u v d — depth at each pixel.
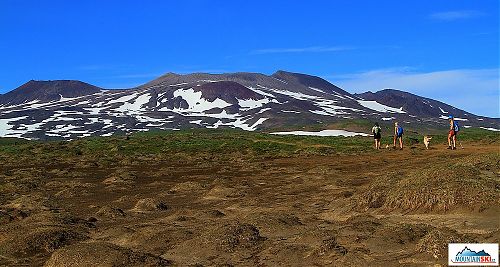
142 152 54.47
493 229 11.91
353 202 16.84
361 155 38.53
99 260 11.69
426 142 38.88
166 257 12.45
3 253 13.69
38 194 25.12
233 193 22.53
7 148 62.91
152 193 24.77
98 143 63.38
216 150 53.03
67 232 15.06
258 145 54.72
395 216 14.62
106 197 24.31
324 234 12.66
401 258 10.35
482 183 14.77
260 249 12.29
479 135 55.25
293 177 27.22
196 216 17.42
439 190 14.62
